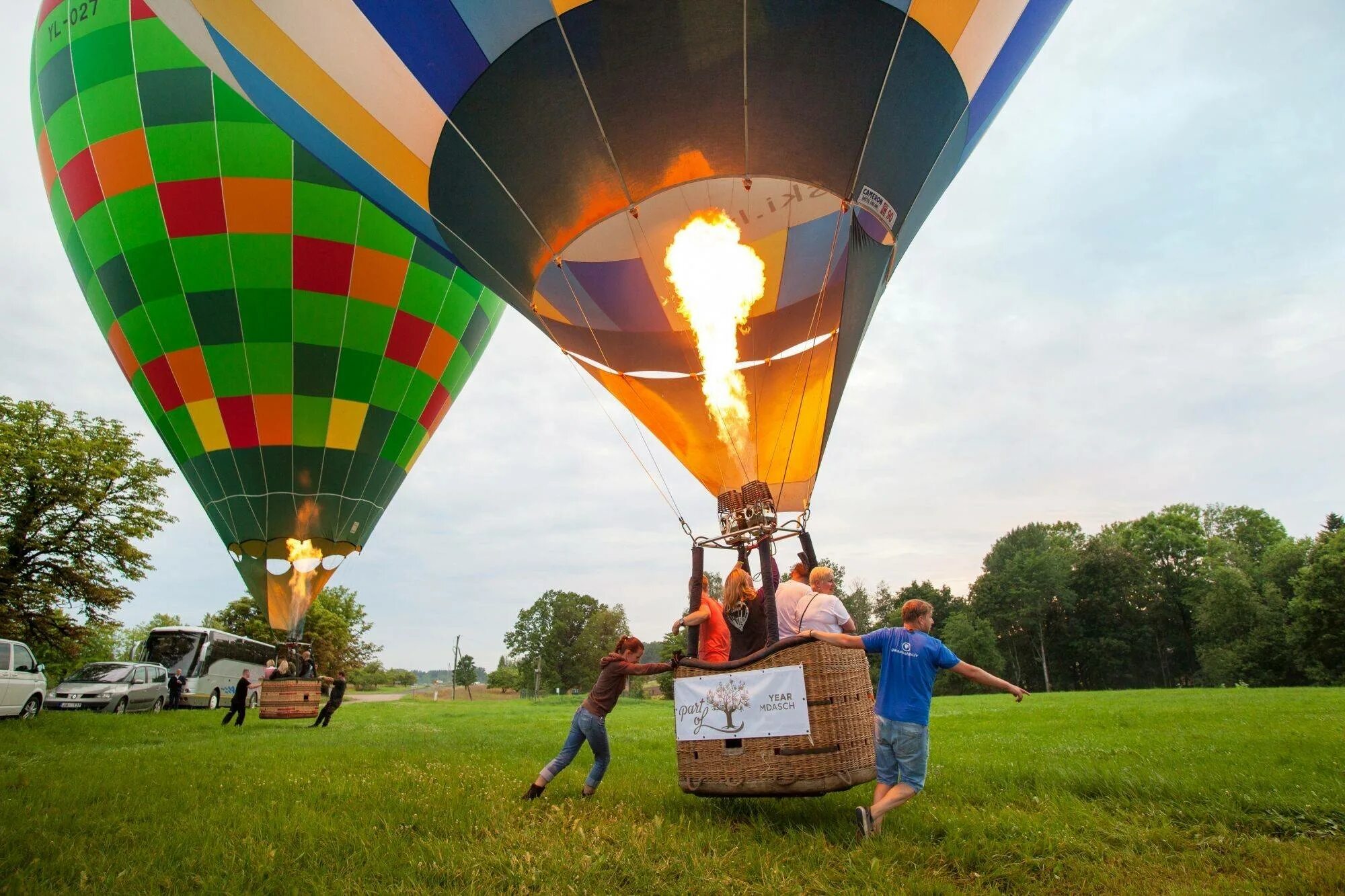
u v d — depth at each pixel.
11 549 21.44
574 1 7.38
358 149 9.02
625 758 8.39
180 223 16.36
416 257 18.00
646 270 9.71
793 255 9.66
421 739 11.59
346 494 18.52
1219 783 5.19
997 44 8.16
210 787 6.36
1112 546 68.56
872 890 3.55
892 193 8.19
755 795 4.78
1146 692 24.59
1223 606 52.72
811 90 7.62
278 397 17.50
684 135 7.84
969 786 5.68
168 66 16.23
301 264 16.88
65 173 16.98
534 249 8.73
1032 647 70.19
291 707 17.97
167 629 28.69
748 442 9.72
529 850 4.16
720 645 5.70
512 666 113.31
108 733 13.08
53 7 17.41
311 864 4.02
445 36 7.74
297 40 8.22
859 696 4.92
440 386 19.66
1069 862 3.88
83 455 22.25
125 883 3.69
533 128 8.02
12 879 3.67
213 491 18.25
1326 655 42.88
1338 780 5.19
